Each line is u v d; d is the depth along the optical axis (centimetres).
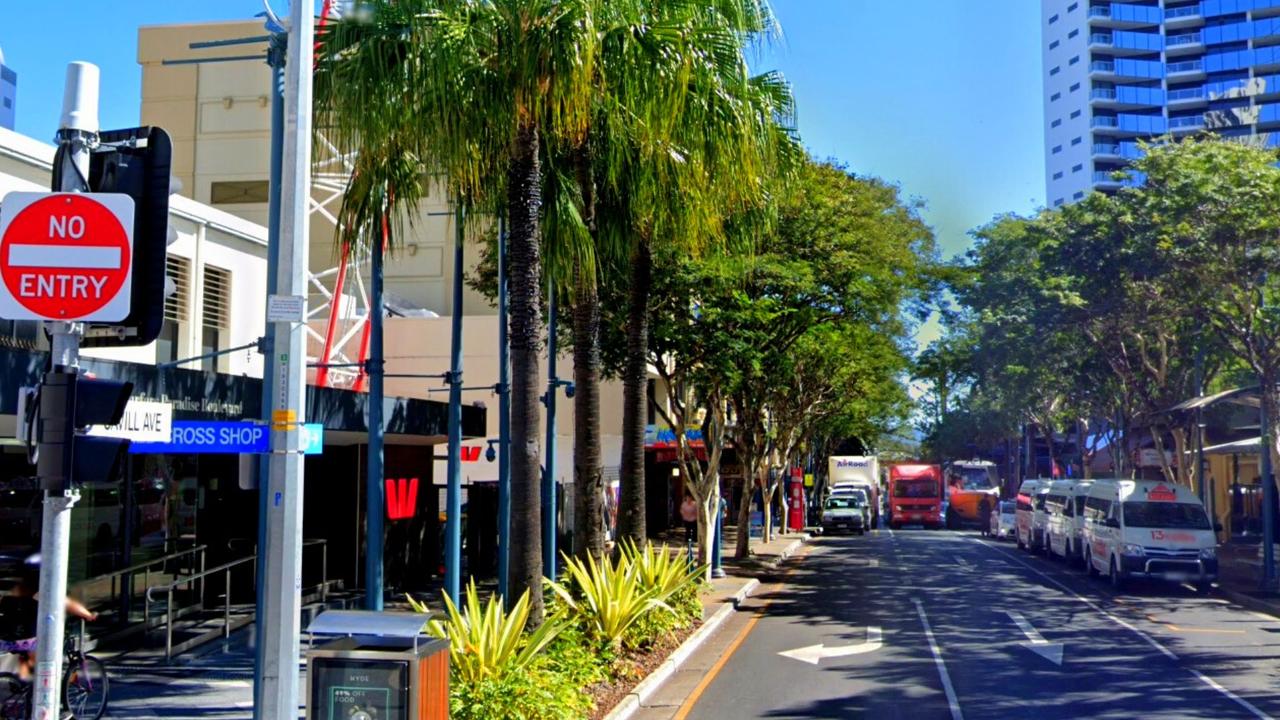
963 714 1211
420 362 3688
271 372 980
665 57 1219
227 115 4222
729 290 2333
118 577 1598
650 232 1694
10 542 1392
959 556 3841
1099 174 11281
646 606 1491
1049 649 1684
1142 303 2738
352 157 1482
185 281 1697
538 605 1233
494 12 1191
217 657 1462
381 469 1236
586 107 1215
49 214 686
